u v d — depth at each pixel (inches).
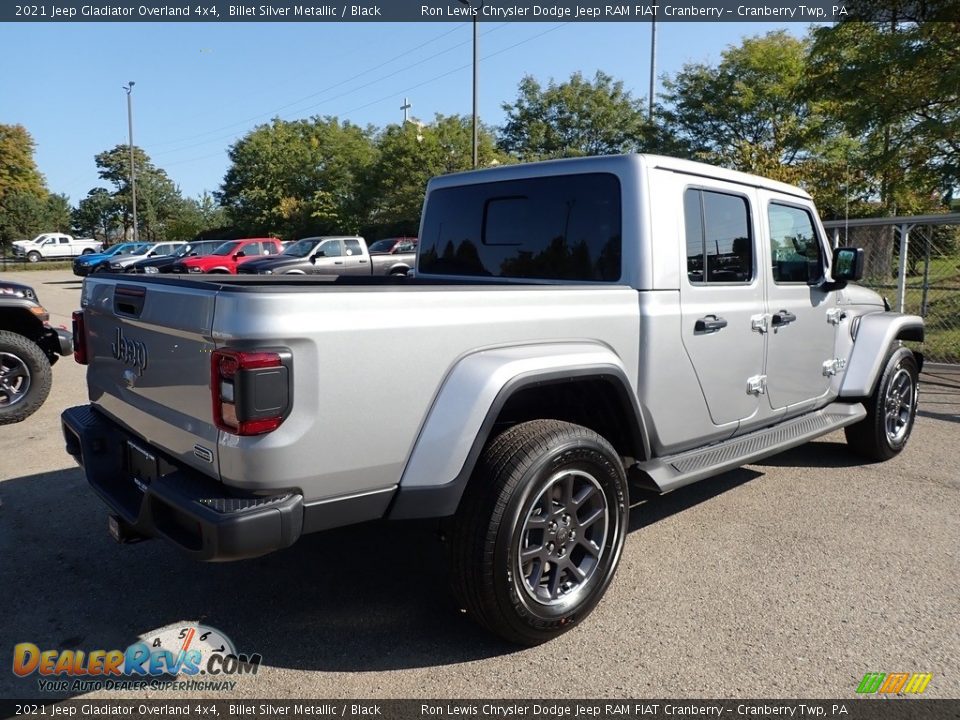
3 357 255.9
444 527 112.3
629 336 131.9
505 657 114.2
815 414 191.2
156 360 108.3
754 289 159.9
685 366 142.8
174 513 101.0
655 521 167.5
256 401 90.1
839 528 163.0
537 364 112.0
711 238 149.5
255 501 94.0
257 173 1823.3
